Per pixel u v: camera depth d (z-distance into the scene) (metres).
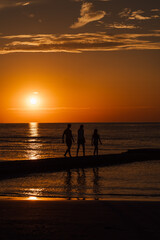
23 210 6.41
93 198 8.77
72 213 6.19
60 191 10.17
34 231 5.02
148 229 5.15
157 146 53.22
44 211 6.35
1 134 119.19
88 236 4.80
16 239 4.66
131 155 21.42
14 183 11.93
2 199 8.38
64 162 17.12
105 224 5.43
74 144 59.62
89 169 16.50
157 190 10.36
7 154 37.47
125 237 4.75
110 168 16.91
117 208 6.68
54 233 4.93
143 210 6.51
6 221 5.59
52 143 63.12
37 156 34.53
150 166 17.81
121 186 11.15
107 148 48.59
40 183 11.90
